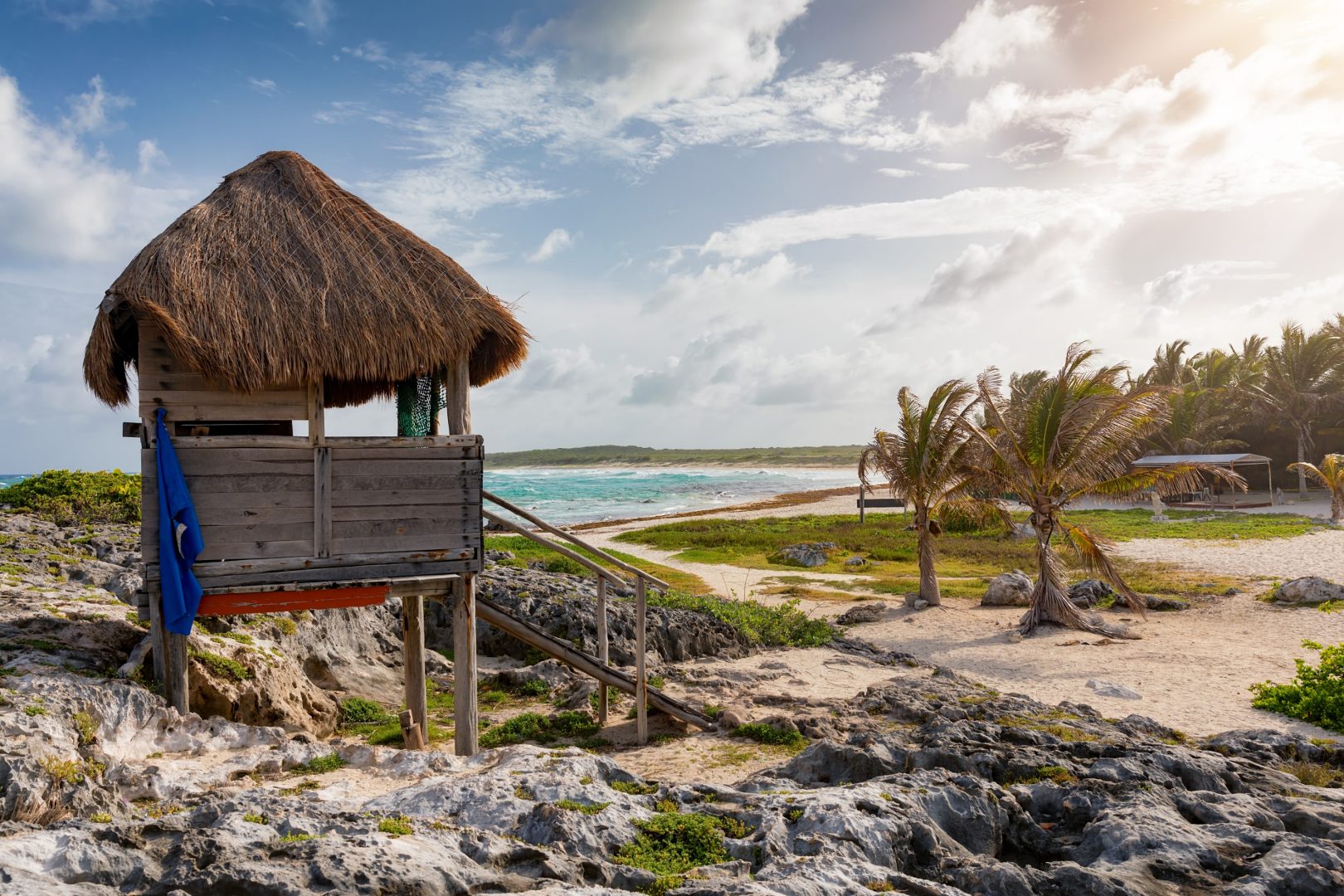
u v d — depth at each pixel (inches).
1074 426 837.8
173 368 368.2
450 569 405.4
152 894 165.3
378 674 608.1
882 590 1121.4
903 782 270.4
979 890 211.8
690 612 794.8
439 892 175.0
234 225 393.7
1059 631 820.0
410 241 422.9
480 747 457.7
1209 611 883.4
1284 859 220.4
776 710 512.1
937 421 966.4
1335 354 2247.8
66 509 788.6
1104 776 294.5
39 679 334.6
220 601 374.9
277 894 161.5
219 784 313.1
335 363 375.2
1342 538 1396.4
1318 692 514.9
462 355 410.3
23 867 169.0
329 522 386.0
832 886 191.0
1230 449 2454.5
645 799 254.5
